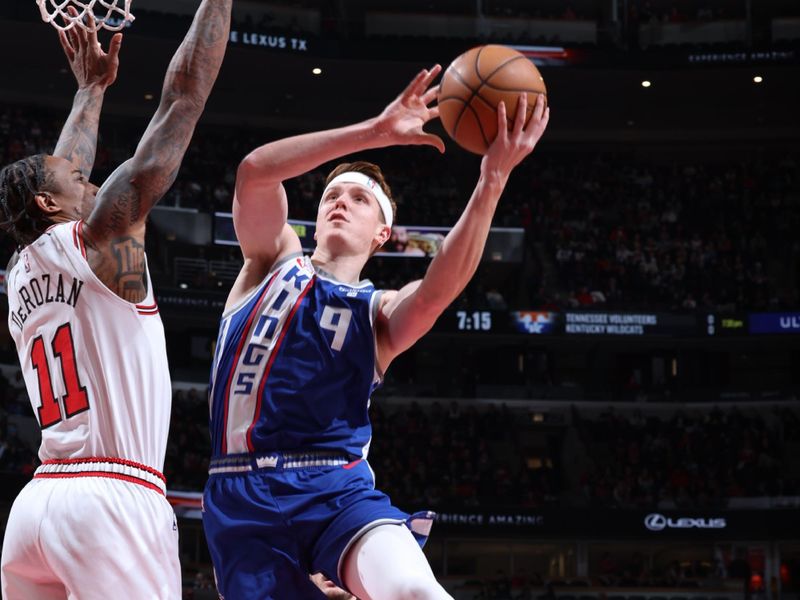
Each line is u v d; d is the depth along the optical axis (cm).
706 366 3709
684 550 3428
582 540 3158
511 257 3691
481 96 434
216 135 3862
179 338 3444
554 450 3566
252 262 492
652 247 3756
